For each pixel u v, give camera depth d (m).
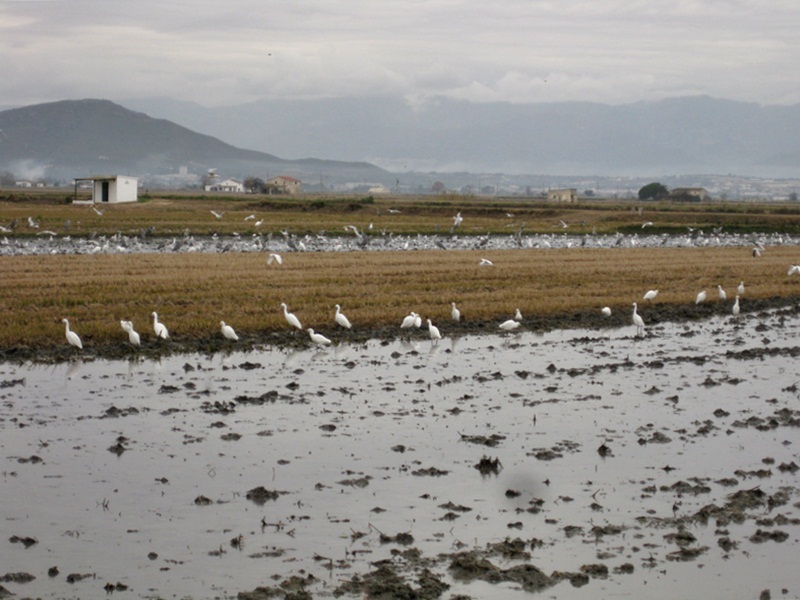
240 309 37.66
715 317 41.50
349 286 46.03
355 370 28.75
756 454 20.77
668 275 55.03
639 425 23.02
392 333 35.03
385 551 15.48
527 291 45.72
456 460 20.12
